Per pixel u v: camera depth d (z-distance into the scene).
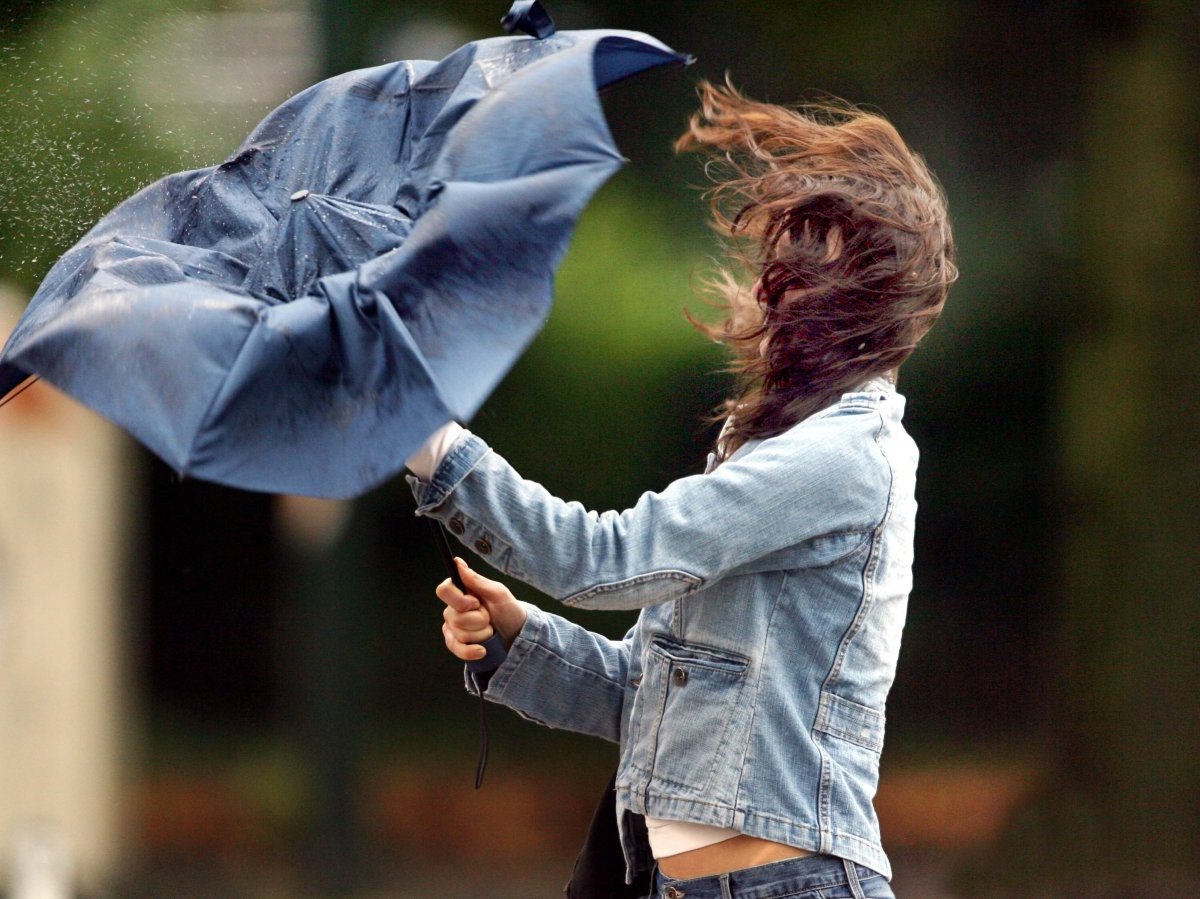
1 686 23.47
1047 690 33.78
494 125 7.54
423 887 31.75
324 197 8.02
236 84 20.58
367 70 8.94
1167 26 25.94
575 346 33.69
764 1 32.53
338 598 31.83
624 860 9.38
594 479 35.28
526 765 37.19
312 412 7.11
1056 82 33.16
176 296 7.26
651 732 8.73
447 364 7.02
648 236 33.09
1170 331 25.89
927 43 33.16
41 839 23.48
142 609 39.88
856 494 8.45
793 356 8.88
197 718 40.44
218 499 40.44
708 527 8.14
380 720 38.41
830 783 8.46
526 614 9.50
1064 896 26.12
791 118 9.36
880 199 8.84
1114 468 26.09
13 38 18.98
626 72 9.02
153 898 30.33
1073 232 28.67
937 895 28.30
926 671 38.00
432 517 8.10
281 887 31.62
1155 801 25.83
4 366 8.30
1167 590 25.81
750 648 8.48
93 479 24.58
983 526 38.28
